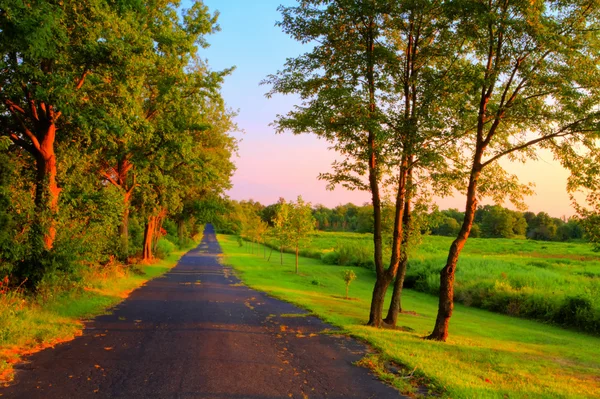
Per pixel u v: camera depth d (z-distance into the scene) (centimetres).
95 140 1647
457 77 1142
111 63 1300
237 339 891
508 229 9862
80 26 1216
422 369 689
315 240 7750
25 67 1045
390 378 638
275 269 3506
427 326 1570
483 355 915
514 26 1001
